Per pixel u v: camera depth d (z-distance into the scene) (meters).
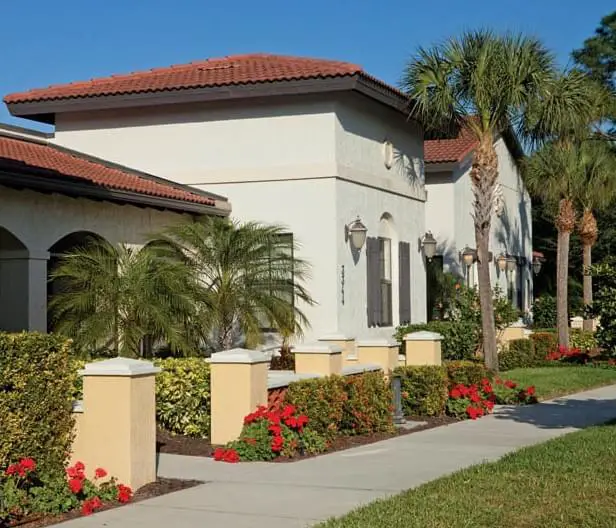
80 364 11.60
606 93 27.66
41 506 8.09
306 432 11.55
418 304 23.83
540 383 19.45
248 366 11.54
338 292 19.39
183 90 19.84
